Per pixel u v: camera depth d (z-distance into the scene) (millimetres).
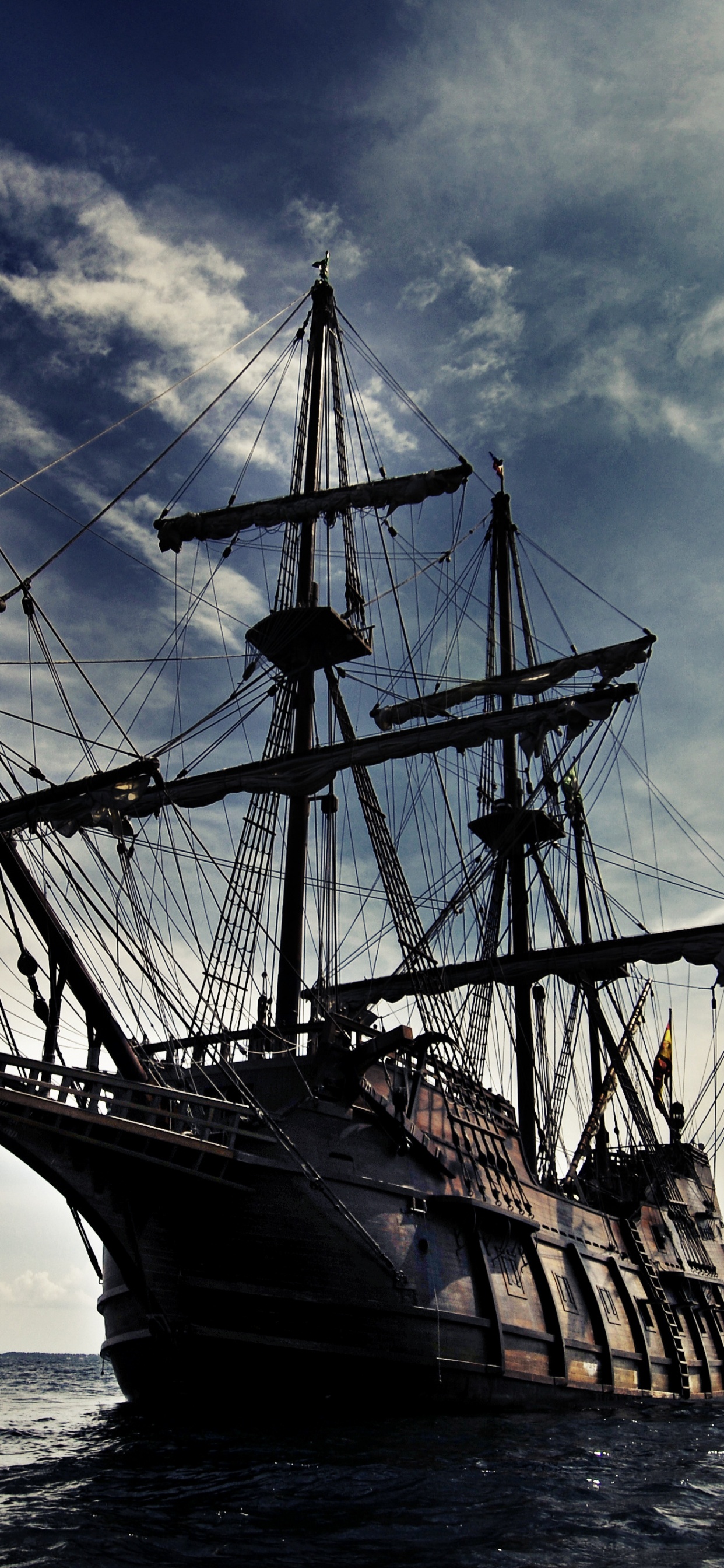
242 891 32312
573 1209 36844
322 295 43000
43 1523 14508
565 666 37406
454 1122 29578
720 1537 15516
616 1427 28047
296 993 31750
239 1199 22594
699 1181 54281
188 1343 21531
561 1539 14883
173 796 32719
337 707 39219
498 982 40812
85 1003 22188
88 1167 21094
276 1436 21469
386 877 35469
